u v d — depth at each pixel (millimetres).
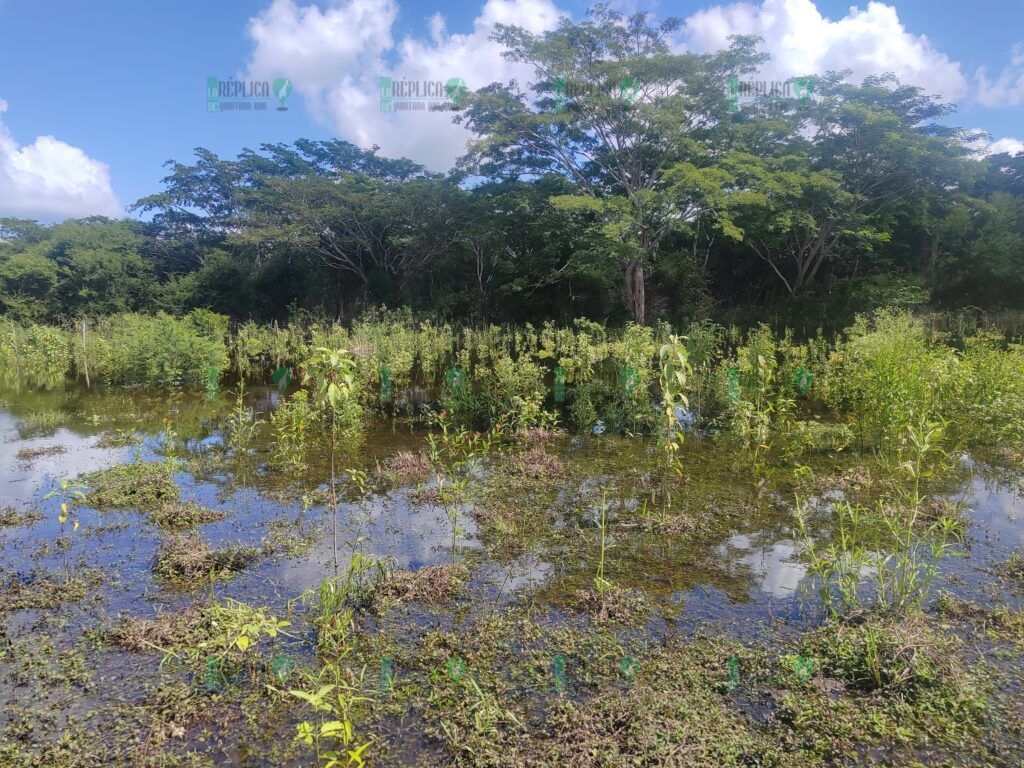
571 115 20719
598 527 5258
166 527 5219
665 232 22016
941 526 4941
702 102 20625
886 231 20297
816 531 5125
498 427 8312
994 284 20172
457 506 5691
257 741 2848
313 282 28844
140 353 12828
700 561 4633
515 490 6180
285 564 4586
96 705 3072
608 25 20312
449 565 4457
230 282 29688
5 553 4750
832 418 9133
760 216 20734
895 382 7105
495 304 25031
